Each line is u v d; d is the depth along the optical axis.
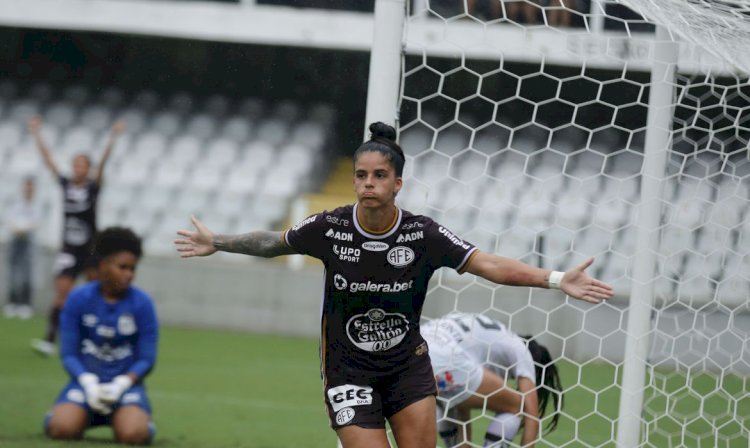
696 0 19.27
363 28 58.41
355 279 13.52
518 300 42.12
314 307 48.44
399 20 17.48
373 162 13.12
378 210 13.32
